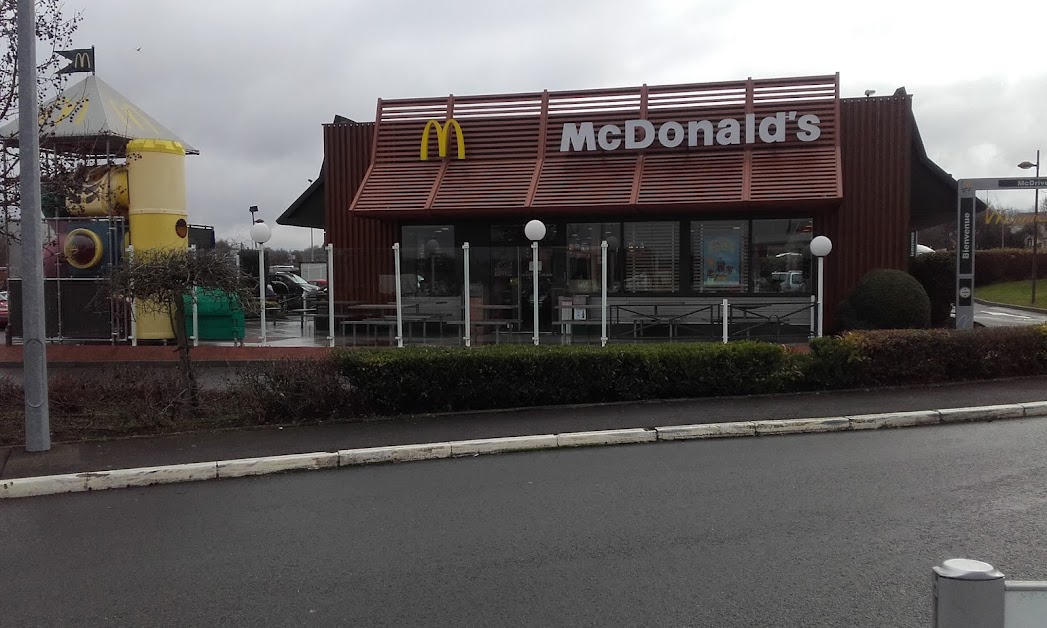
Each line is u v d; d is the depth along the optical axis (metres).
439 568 4.87
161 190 15.07
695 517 5.74
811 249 14.09
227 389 9.88
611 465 7.31
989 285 42.06
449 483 6.80
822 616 4.12
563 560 4.95
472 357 9.38
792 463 7.25
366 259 15.52
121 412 8.84
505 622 4.10
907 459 7.32
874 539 5.22
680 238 16.36
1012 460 7.23
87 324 14.95
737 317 15.78
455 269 15.39
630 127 16.16
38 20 9.19
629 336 15.89
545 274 15.78
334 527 5.70
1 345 15.12
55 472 7.03
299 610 4.31
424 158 17.08
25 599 4.54
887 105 16.11
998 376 11.20
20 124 7.65
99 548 5.38
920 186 17.14
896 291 14.60
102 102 15.41
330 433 8.41
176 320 9.60
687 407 9.48
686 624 4.05
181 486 6.95
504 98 17.19
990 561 4.81
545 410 9.44
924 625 4.01
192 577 4.82
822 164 15.34
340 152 18.56
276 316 23.67
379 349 9.83
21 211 7.69
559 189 15.96
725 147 16.02
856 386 10.60
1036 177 14.49
